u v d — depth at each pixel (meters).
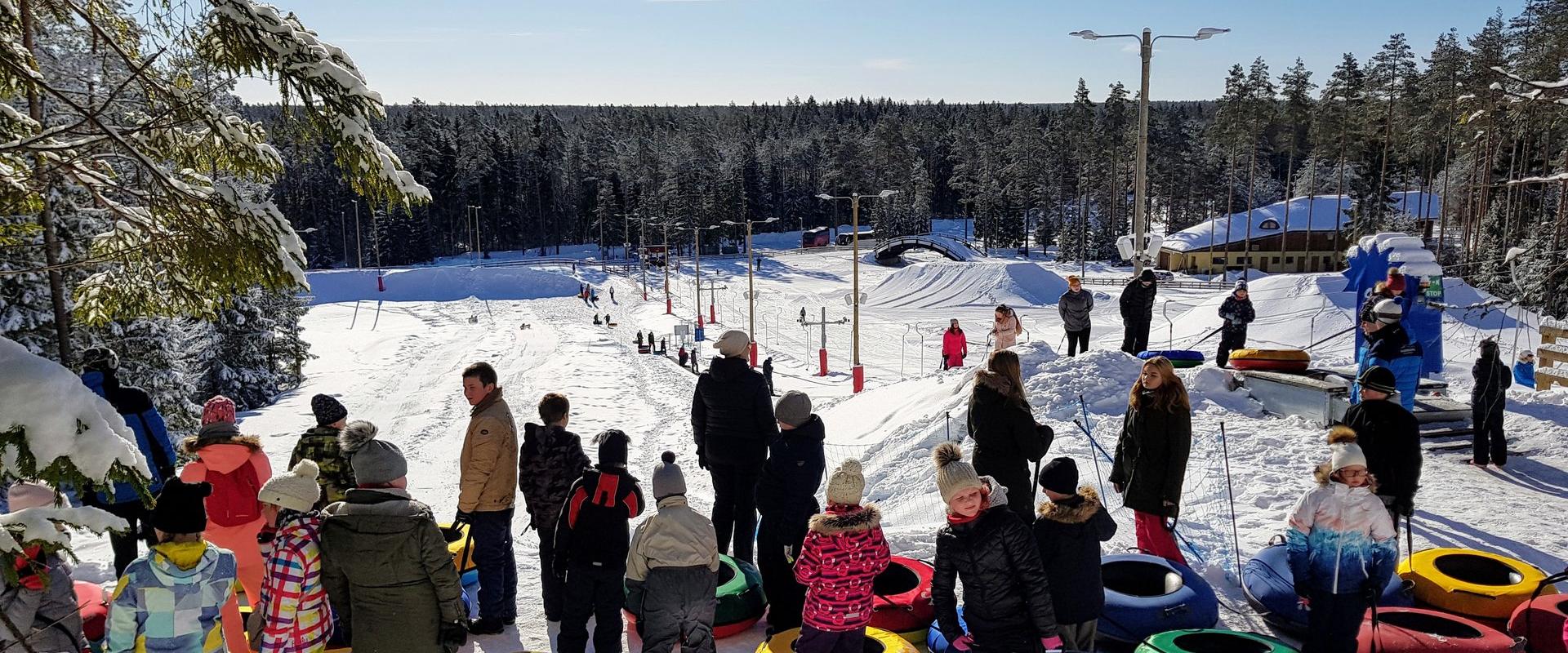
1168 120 127.31
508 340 54.16
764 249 131.25
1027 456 6.37
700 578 5.09
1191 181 110.38
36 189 5.97
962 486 4.53
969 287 62.69
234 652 5.00
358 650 4.44
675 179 121.50
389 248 111.81
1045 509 5.11
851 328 51.22
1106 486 10.27
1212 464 10.51
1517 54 46.38
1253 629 6.38
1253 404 12.78
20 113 6.00
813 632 4.86
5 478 3.14
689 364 40.97
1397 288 11.62
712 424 6.98
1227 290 61.56
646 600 5.09
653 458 18.94
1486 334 22.78
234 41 5.26
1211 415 12.58
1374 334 10.07
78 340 17.08
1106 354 14.38
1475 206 39.00
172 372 20.84
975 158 137.88
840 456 14.14
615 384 33.81
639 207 124.38
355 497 4.41
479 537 6.14
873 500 11.72
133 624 4.13
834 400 25.61
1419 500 9.00
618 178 127.06
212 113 5.65
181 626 4.18
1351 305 26.19
